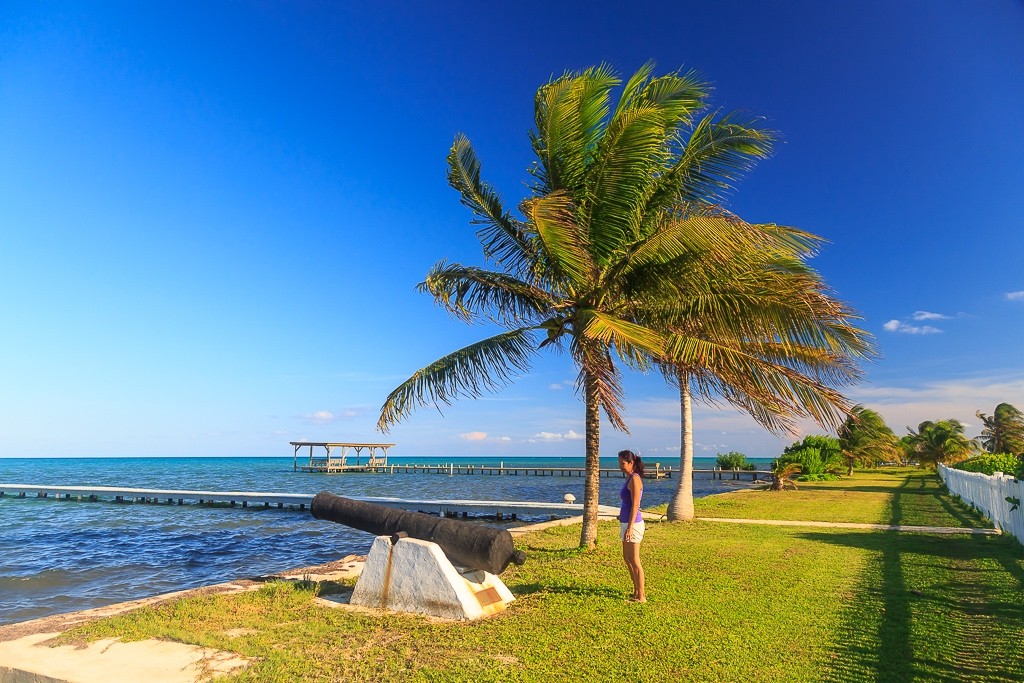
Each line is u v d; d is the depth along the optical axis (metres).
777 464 35.88
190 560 17.16
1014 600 7.56
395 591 7.39
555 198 8.70
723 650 5.73
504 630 6.38
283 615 7.21
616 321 8.78
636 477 7.73
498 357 11.44
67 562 16.84
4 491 42.38
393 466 100.44
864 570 9.55
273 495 33.53
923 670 5.22
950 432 52.28
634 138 9.23
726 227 8.17
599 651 5.71
